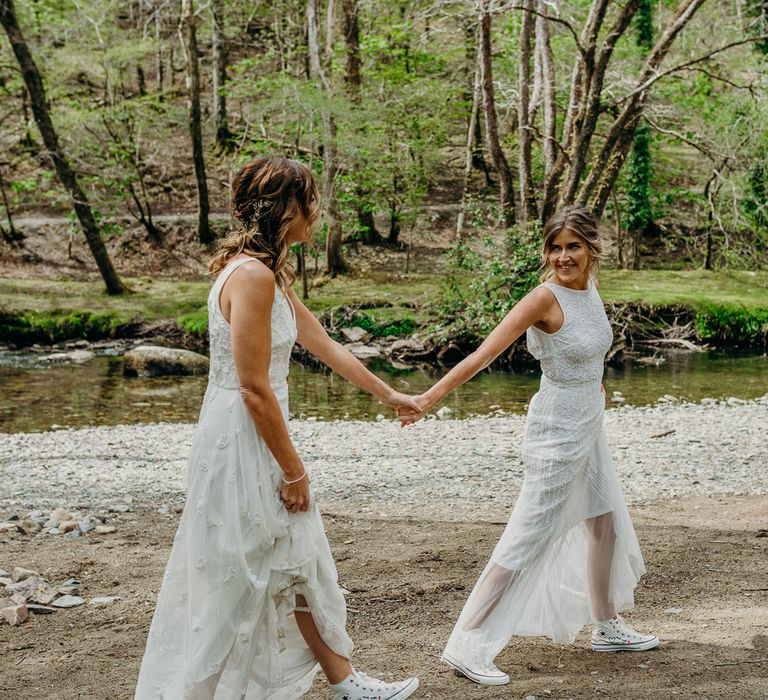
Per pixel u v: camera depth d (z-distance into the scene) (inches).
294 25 1118.4
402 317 765.9
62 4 1073.5
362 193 1005.8
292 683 108.0
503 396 550.6
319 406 523.5
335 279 924.0
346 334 753.0
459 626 128.1
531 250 697.0
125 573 183.9
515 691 122.1
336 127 891.4
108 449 378.0
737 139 851.4
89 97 1162.0
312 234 109.3
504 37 1042.7
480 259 727.1
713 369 653.3
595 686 122.6
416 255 1013.8
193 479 104.1
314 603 107.1
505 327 128.3
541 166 1058.1
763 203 895.1
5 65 866.1
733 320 773.3
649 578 176.4
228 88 1190.9
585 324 128.3
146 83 1438.2
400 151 986.1
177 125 1199.6
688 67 701.3
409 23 903.7
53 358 708.7
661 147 1146.7
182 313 813.9
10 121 1232.2
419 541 207.6
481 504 268.5
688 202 1145.4
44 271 964.0
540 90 845.2
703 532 213.5
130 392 573.3
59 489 292.8
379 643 143.7
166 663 103.2
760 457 344.2
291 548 104.7
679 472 317.7
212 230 1050.7
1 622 154.7
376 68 1034.7
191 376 642.8
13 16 837.2
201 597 101.8
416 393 565.6
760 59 846.5
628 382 598.2
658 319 777.6
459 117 1137.4
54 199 1112.2
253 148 976.3
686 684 122.1
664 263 1046.4
